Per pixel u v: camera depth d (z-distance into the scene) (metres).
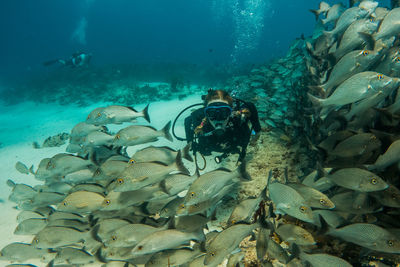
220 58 37.75
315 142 4.04
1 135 10.92
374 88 2.79
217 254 2.15
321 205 2.39
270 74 9.69
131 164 2.96
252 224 2.33
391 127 2.99
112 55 50.47
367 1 4.55
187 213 2.53
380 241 2.14
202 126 4.47
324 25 5.77
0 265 4.00
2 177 6.71
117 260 2.89
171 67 25.45
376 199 2.45
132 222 3.04
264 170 5.05
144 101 13.84
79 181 4.12
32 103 18.05
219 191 2.65
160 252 2.55
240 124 4.48
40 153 8.28
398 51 3.35
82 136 4.80
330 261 2.17
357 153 2.85
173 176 2.88
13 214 4.98
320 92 3.42
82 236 3.08
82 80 22.14
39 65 49.12
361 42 3.64
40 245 3.09
